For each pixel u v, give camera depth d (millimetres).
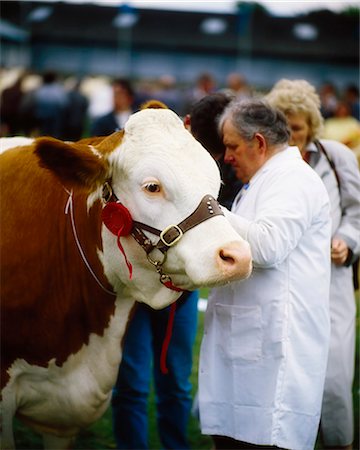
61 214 3264
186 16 44812
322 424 3881
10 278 3238
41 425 3568
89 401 3404
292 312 3172
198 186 2822
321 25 44781
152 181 2836
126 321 3369
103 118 7199
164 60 42219
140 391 4027
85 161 2939
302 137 3865
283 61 41719
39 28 41844
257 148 3277
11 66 35219
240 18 41656
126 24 41219
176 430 4207
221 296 3297
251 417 3211
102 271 3195
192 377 5270
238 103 3346
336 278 3877
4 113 14328
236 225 3061
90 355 3377
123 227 2920
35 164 3332
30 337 3299
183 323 4066
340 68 41438
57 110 13898
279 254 3059
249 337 3205
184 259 2801
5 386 3334
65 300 3287
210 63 42000
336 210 3914
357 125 11078
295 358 3170
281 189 3146
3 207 3285
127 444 4078
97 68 41875
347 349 3848
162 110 2961
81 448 4422
